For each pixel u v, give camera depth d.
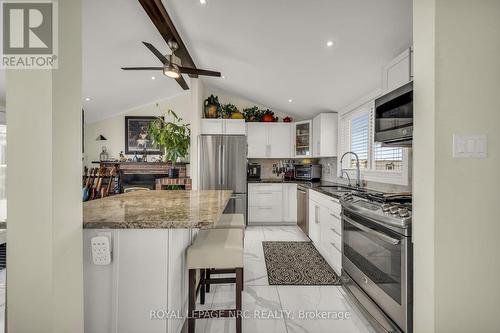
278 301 2.15
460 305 1.23
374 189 3.10
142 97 5.35
